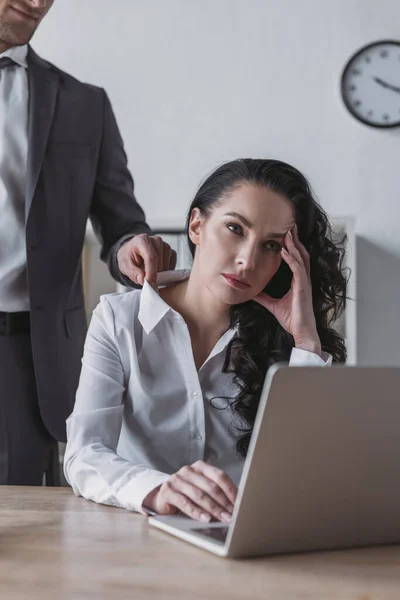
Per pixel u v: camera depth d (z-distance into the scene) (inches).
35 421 80.4
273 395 32.3
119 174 88.7
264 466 33.3
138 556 35.3
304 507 35.3
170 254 70.7
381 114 144.3
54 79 84.9
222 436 61.2
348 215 144.6
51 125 82.6
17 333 79.8
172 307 63.1
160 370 60.4
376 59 144.6
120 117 149.9
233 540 34.7
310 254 62.9
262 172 58.2
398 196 144.3
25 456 79.5
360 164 144.8
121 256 72.2
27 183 79.9
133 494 45.7
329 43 146.0
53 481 85.0
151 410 59.7
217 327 62.2
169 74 148.9
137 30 149.9
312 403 33.1
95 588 30.4
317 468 34.5
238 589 30.6
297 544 36.1
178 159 148.3
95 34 150.6
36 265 79.8
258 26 147.3
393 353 142.6
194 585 31.0
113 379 59.4
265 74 146.9
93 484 48.8
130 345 59.7
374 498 37.0
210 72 148.0
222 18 148.0
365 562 35.0
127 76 149.8
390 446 36.0
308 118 145.9
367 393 34.3
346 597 29.8
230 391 61.6
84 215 84.6
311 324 60.9
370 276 143.8
